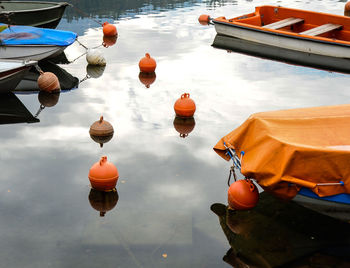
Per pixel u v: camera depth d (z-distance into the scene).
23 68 10.16
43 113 9.35
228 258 5.04
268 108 9.60
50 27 15.73
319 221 5.79
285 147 5.42
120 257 5.00
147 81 11.52
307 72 12.31
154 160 7.29
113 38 16.17
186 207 6.00
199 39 16.05
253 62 13.31
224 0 24.80
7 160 7.25
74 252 5.08
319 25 15.38
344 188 5.39
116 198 6.20
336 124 5.95
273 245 5.30
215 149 6.61
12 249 5.13
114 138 8.12
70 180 6.66
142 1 24.50
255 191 5.82
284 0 24.08
